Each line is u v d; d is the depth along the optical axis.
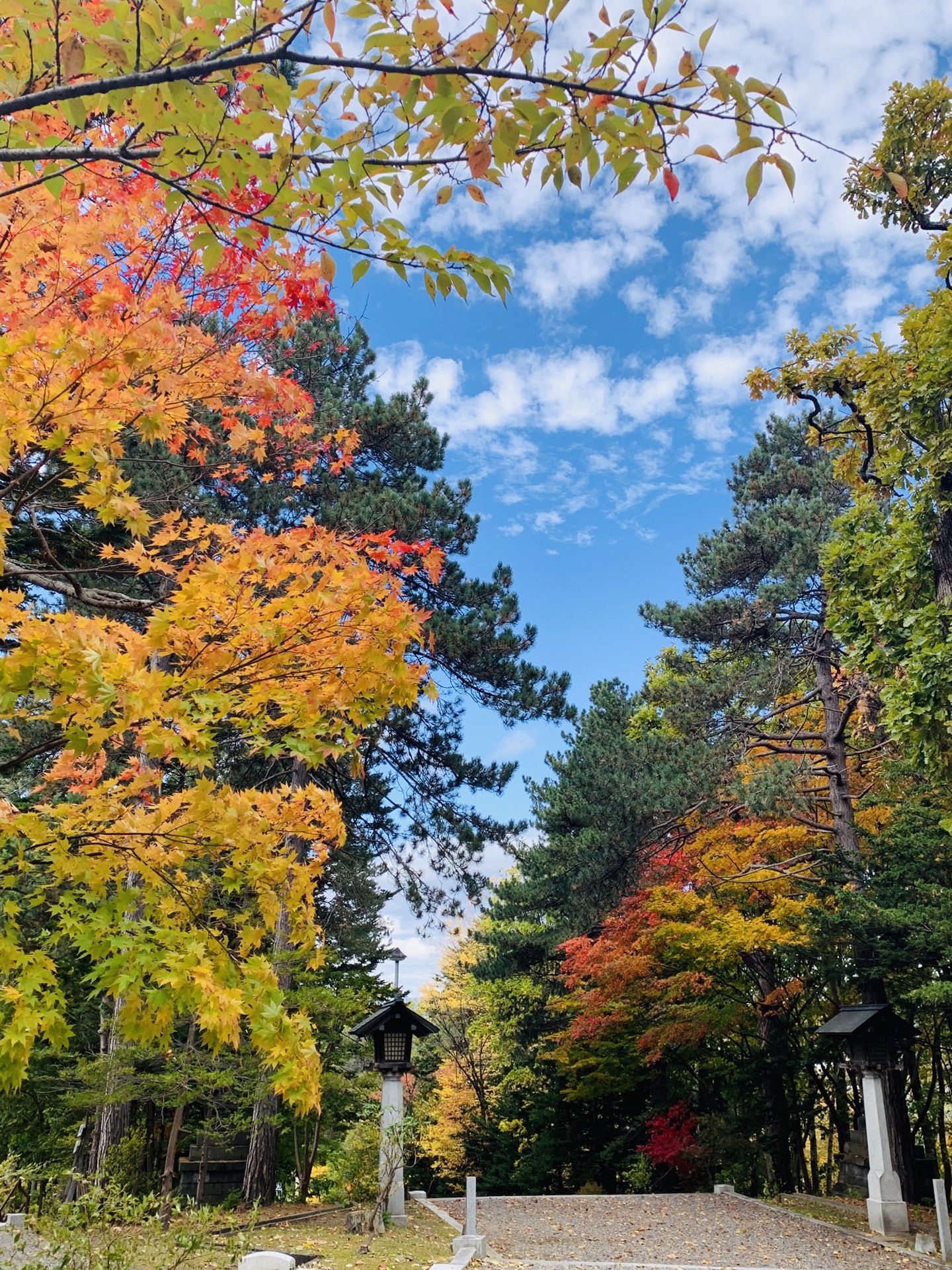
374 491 14.33
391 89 2.16
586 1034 17.23
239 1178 14.32
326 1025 12.31
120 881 3.40
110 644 2.74
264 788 14.56
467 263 2.49
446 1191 24.42
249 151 2.32
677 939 15.36
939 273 11.26
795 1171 18.59
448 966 27.78
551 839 20.08
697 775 16.02
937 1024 16.66
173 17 2.04
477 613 13.91
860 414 13.01
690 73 2.06
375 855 16.62
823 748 18.58
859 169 12.04
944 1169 17.00
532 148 2.28
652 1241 10.61
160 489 7.73
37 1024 2.88
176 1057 9.68
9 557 5.64
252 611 3.10
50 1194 8.38
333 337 14.78
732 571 19.08
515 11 2.02
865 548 11.94
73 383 2.80
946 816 13.54
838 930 13.84
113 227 3.22
